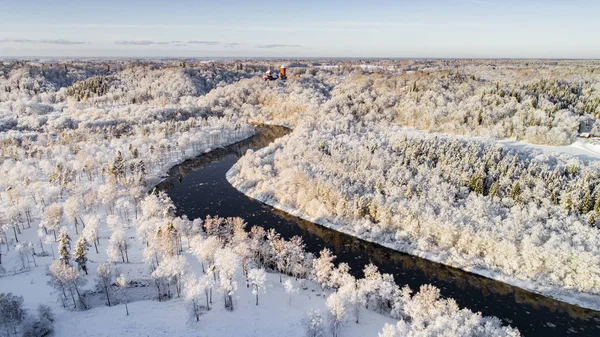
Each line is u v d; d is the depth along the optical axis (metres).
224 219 160.00
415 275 127.69
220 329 95.12
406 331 88.19
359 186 171.62
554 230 132.00
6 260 125.38
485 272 126.81
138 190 171.25
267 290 112.94
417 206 148.12
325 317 96.81
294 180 182.62
